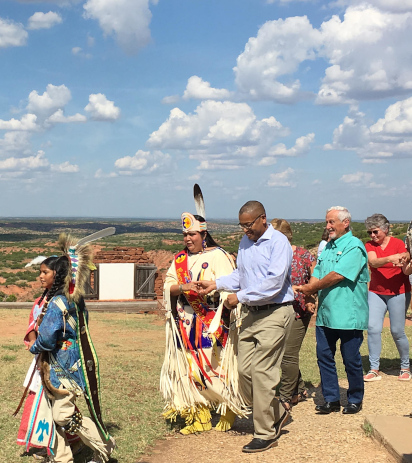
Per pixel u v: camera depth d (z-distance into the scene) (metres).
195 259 5.74
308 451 4.84
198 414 5.68
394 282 7.27
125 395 6.97
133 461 4.87
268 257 5.14
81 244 4.61
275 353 5.11
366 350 9.61
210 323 5.58
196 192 5.93
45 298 4.65
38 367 4.56
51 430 4.43
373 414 5.68
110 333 12.57
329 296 5.88
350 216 5.93
